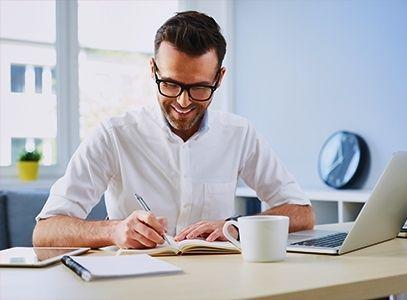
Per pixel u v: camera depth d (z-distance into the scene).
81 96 3.68
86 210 1.80
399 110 2.96
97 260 1.18
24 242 2.75
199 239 1.46
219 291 0.93
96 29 3.73
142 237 1.37
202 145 1.96
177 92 1.61
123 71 3.84
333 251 1.29
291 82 3.59
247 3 3.89
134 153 1.91
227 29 3.96
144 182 1.92
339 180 3.20
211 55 1.59
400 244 1.46
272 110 3.73
